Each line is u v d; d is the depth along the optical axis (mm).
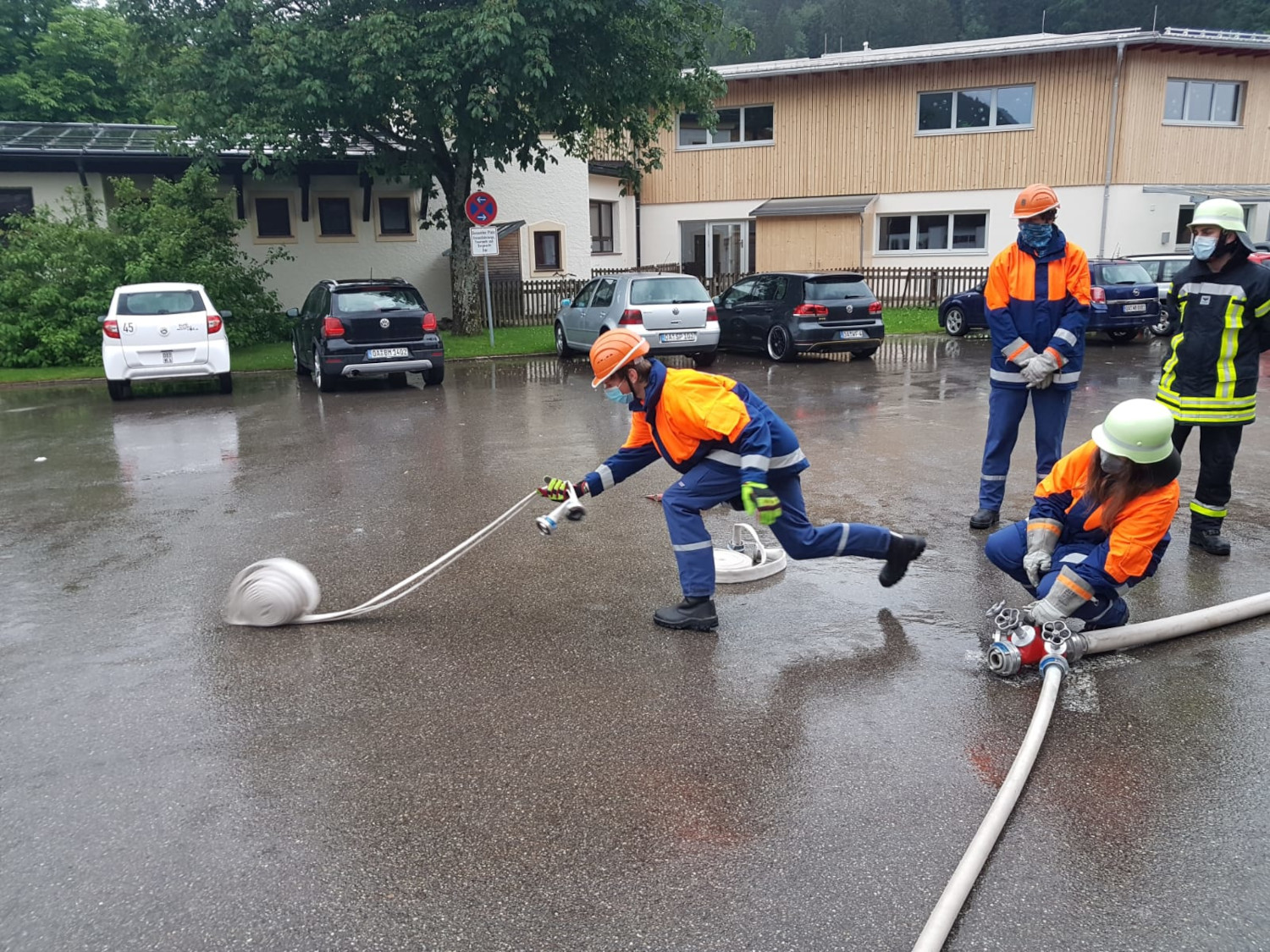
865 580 5453
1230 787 3275
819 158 27719
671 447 4555
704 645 4570
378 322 13773
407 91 16266
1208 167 25750
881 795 3262
